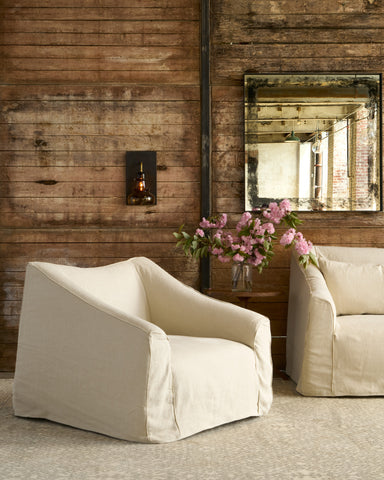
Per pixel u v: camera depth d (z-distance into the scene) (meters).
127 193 4.34
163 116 4.39
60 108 4.35
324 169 4.38
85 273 3.17
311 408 3.20
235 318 3.10
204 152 4.35
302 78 4.39
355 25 4.44
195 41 4.41
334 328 3.46
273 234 4.30
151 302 3.39
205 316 3.20
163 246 4.37
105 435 2.70
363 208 4.39
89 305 2.77
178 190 4.39
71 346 2.80
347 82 4.40
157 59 4.39
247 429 2.80
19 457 2.39
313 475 2.20
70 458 2.38
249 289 3.93
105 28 4.38
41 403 2.91
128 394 2.58
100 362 2.69
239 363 2.91
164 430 2.58
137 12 4.39
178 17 4.40
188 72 4.39
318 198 4.38
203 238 4.10
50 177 4.34
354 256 4.12
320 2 4.43
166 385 2.60
